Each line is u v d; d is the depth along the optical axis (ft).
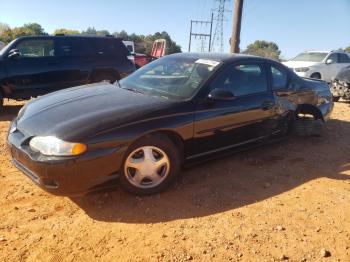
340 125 26.32
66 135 11.94
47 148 11.89
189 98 14.75
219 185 15.14
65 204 13.16
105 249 10.72
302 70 52.49
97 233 11.48
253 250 10.92
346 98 37.14
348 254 10.99
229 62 16.46
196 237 11.41
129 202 13.38
